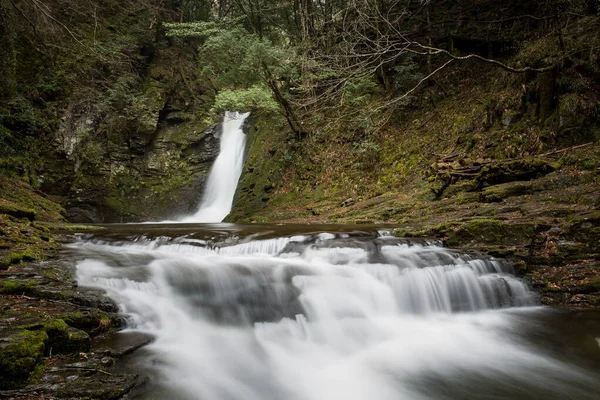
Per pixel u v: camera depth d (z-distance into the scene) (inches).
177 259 284.4
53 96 783.1
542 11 622.8
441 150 590.6
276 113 791.7
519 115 524.1
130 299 217.0
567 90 472.4
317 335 227.3
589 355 196.9
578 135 446.0
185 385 159.5
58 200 733.9
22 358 132.0
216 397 158.1
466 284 270.8
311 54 692.7
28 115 708.7
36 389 128.3
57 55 794.2
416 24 778.2
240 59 724.0
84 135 791.1
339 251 304.5
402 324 245.8
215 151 932.6
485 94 616.1
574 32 523.5
